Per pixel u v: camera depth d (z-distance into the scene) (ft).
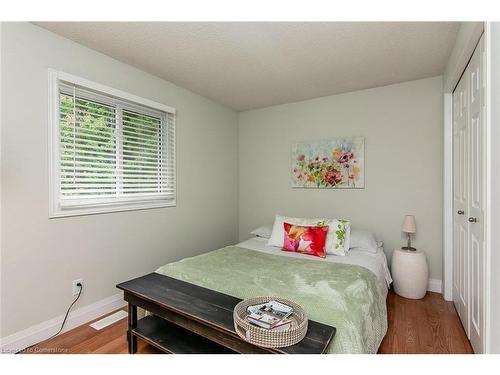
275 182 11.80
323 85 9.39
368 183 9.71
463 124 6.49
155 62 7.68
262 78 8.82
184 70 8.22
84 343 5.86
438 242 8.62
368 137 9.71
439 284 8.61
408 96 9.02
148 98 8.39
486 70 3.95
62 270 6.36
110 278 7.38
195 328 4.55
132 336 5.46
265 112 12.04
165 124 9.10
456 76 6.77
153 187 8.75
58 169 6.29
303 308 4.56
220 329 4.10
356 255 7.86
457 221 7.35
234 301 4.93
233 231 12.50
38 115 5.94
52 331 6.13
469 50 5.41
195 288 5.51
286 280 5.66
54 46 6.19
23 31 5.70
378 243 9.12
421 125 8.84
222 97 10.73
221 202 11.75
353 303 4.76
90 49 6.88
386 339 5.98
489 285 3.82
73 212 6.55
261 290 5.21
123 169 7.86
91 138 7.02
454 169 7.72
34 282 5.87
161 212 8.92
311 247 7.83
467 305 6.06
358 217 9.91
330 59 7.48
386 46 6.75
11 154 5.53
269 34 6.26
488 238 3.86
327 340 3.75
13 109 5.55
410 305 7.73
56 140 6.23
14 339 5.56
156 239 8.74
